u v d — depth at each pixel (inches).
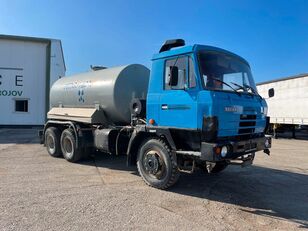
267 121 292.0
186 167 255.0
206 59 245.9
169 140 252.8
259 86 971.3
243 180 310.0
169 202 233.5
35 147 510.9
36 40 1043.9
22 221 189.9
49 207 215.0
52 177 300.4
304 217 212.4
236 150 236.2
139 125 284.0
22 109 1051.3
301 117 756.6
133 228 183.9
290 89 799.7
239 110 245.4
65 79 438.9
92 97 364.2
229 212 217.6
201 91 233.1
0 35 1013.8
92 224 187.9
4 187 262.5
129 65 350.0
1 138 664.4
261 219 206.5
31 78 1053.2
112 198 238.1
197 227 188.5
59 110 420.2
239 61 279.4
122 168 345.7
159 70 266.5
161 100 262.7
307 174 346.9
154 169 265.6
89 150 373.7
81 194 246.4
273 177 327.6
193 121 237.6
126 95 341.4
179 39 260.5
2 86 1034.7
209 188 275.6
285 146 642.2
